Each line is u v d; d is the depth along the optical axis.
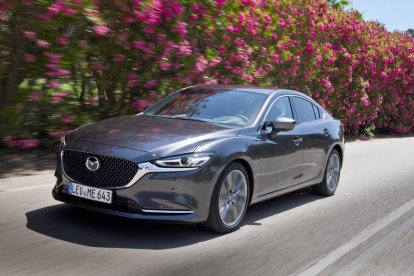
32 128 7.94
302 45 13.36
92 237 4.59
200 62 9.01
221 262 4.33
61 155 4.80
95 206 4.55
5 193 5.85
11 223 4.79
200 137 4.86
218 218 4.91
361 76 17.83
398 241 5.48
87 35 7.63
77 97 8.08
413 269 4.60
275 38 11.51
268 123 5.77
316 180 7.11
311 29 13.29
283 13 12.16
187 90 6.50
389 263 4.71
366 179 9.53
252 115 5.74
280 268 4.34
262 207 6.54
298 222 5.94
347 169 10.66
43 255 4.07
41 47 7.07
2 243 4.26
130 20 7.81
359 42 17.20
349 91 17.52
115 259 4.13
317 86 15.24
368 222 6.22
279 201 6.99
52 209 5.32
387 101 21.00
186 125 5.23
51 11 6.59
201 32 9.37
